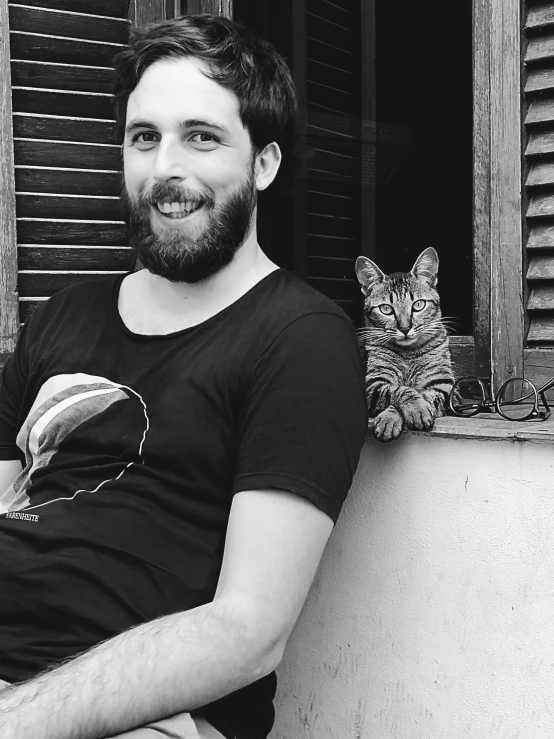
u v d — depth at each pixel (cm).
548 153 146
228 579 97
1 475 127
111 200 165
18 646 102
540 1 147
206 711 101
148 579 104
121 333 119
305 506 99
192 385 109
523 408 148
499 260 152
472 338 166
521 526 118
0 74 154
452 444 124
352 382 107
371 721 135
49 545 106
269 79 121
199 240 113
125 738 90
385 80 237
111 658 91
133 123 116
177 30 117
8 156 155
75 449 114
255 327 110
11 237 156
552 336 149
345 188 254
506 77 149
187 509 107
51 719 87
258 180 124
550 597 115
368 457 134
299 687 145
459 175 193
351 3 247
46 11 160
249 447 102
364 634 136
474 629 123
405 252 241
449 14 201
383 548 133
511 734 120
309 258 248
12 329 156
